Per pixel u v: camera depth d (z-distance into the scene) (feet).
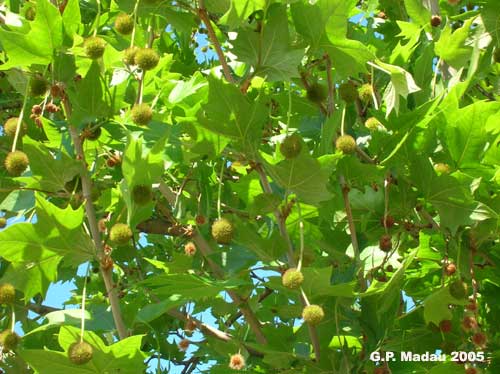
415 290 17.06
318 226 15.52
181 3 13.67
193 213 17.88
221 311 17.81
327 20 13.50
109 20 18.75
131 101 17.08
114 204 14.51
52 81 13.00
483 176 15.37
